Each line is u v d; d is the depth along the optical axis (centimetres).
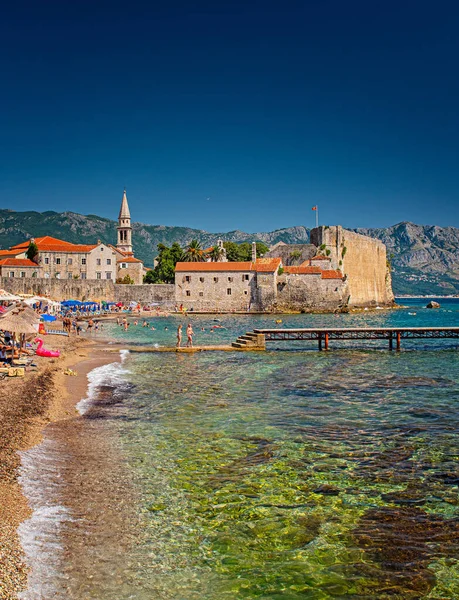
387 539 1073
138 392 2680
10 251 13912
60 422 1973
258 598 868
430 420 2058
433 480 1397
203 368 3591
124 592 866
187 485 1344
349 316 11200
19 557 939
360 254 15375
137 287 11938
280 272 12138
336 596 878
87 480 1350
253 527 1118
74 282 11600
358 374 3322
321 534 1091
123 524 1107
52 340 5172
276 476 1419
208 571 945
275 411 2223
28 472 1366
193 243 14012
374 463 1531
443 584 912
